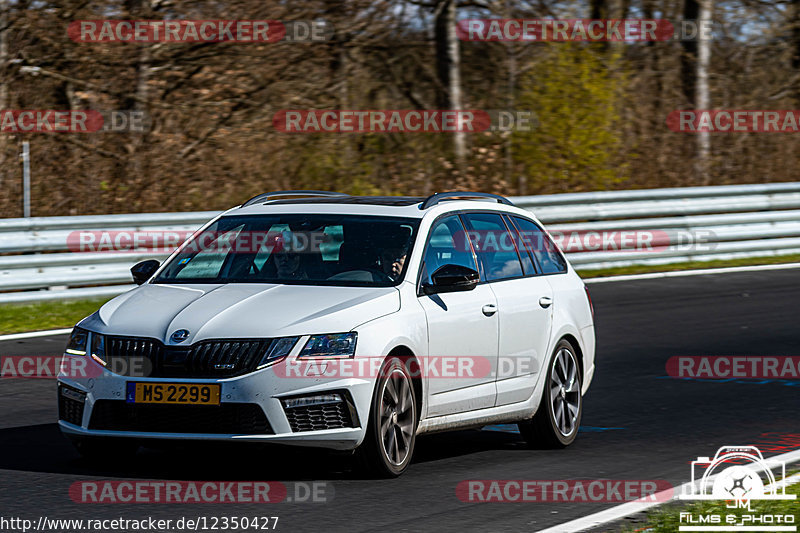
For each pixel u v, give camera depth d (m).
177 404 25.69
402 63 90.81
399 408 27.48
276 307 26.89
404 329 27.45
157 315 27.02
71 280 55.75
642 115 96.69
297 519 23.31
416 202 31.47
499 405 30.72
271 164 82.31
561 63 89.44
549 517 23.80
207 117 81.00
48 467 28.06
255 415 25.58
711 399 39.72
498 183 88.44
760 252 78.94
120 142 78.56
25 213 57.16
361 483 26.70
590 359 34.88
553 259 34.72
